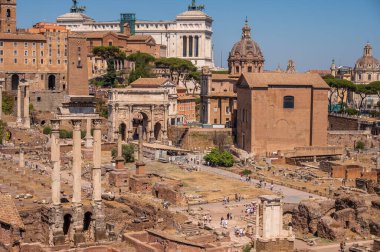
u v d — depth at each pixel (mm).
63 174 169750
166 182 156375
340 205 119312
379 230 112750
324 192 157125
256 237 103750
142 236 97375
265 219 103875
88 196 117875
